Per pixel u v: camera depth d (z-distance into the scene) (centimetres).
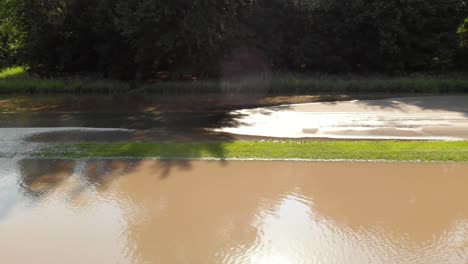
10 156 1101
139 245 668
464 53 2456
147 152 1093
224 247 659
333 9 2455
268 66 2395
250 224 727
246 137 1294
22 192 873
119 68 2281
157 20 1828
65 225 735
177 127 1436
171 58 2181
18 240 691
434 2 2414
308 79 2145
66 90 2147
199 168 979
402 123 1420
